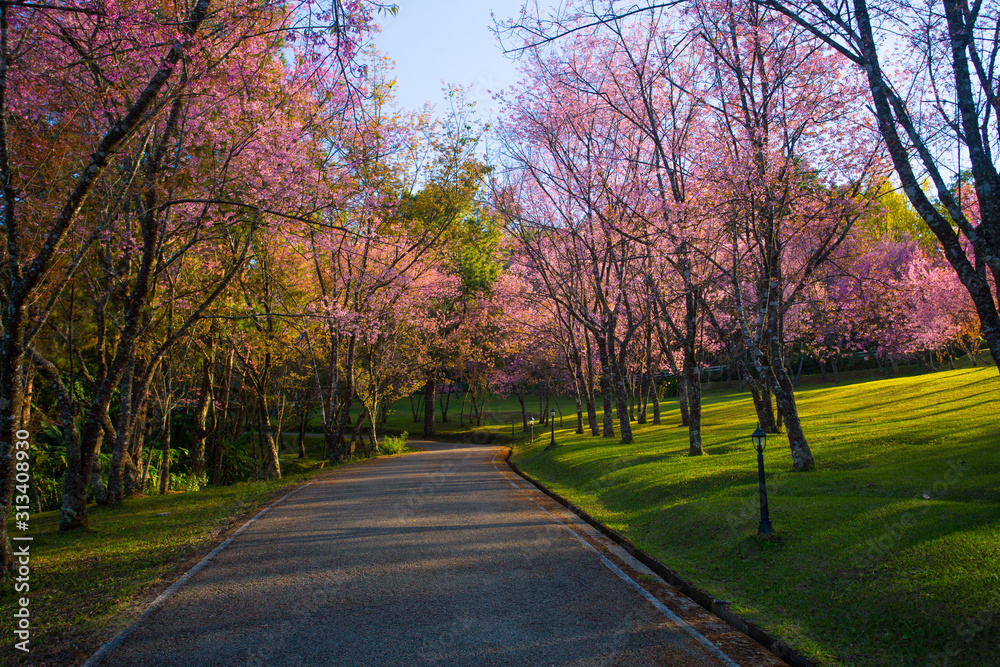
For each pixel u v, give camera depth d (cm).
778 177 1328
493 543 897
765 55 1317
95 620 587
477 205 2784
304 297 2472
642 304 2642
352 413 6594
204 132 1436
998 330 682
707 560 778
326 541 917
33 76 955
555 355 4422
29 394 1289
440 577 712
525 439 4331
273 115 1418
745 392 5353
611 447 2231
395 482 1752
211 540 959
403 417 6875
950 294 2889
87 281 1524
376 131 1772
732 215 1359
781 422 2242
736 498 1037
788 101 1373
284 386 3384
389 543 893
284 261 2197
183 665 473
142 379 1670
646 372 3809
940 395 2455
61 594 701
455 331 4278
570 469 1859
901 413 2098
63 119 1063
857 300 1853
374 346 3350
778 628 536
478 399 6022
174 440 3167
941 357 4684
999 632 457
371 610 595
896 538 684
